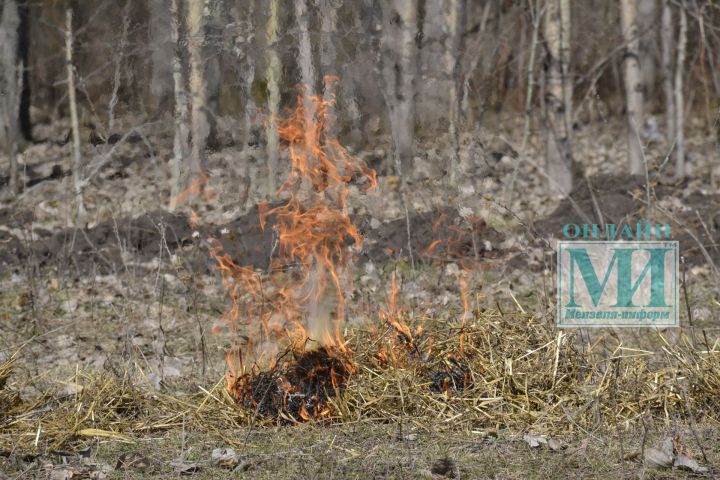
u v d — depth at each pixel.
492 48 21.83
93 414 7.25
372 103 15.12
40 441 6.90
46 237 14.60
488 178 18.31
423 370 7.61
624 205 14.60
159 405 7.67
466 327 7.89
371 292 11.12
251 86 13.34
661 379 7.55
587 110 28.50
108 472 6.37
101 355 9.47
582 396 7.33
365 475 6.20
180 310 11.01
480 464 6.38
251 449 6.72
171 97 16.30
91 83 18.12
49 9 25.64
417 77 17.33
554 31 18.25
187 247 13.50
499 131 23.31
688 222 13.98
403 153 16.64
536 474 6.20
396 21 17.30
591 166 22.59
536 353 7.66
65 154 22.59
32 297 10.52
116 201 17.45
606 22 25.77
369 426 7.11
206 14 13.42
